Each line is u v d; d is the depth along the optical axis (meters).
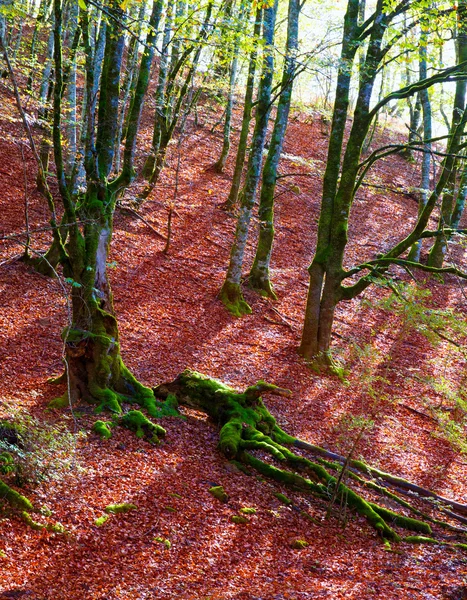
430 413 14.66
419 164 34.41
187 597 6.48
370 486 10.96
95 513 7.69
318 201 27.05
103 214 10.94
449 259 25.47
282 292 19.66
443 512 10.97
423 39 13.58
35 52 22.80
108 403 10.59
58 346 12.78
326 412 13.77
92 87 10.66
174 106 23.14
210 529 8.21
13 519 7.08
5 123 21.41
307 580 7.49
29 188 19.36
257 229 23.12
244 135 22.86
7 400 10.05
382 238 25.52
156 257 18.58
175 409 11.52
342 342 17.27
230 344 15.62
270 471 10.24
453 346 18.36
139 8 15.03
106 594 6.28
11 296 14.16
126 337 14.21
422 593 7.38
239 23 11.63
